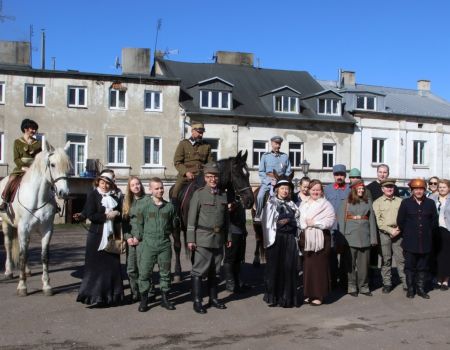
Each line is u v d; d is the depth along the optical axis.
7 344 6.76
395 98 45.03
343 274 10.24
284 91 37.66
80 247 17.66
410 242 9.60
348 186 10.76
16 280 10.76
